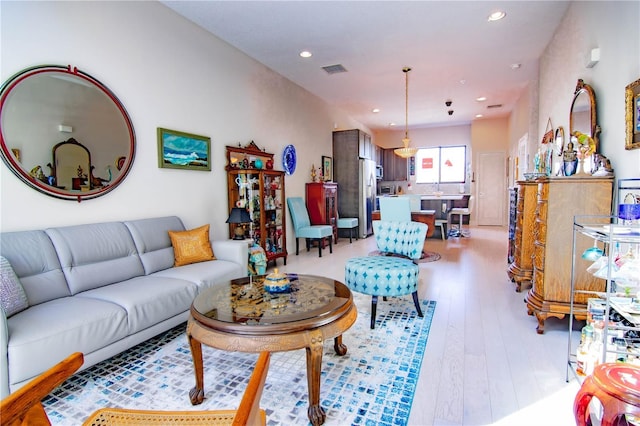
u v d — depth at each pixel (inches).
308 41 167.0
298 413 68.1
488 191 370.6
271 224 199.0
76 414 68.6
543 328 102.7
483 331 105.3
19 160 92.7
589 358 77.1
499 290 146.3
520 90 253.0
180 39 142.4
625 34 90.8
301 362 88.1
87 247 99.4
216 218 163.9
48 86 98.8
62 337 71.7
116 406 71.1
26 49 94.0
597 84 108.9
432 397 72.7
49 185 99.0
